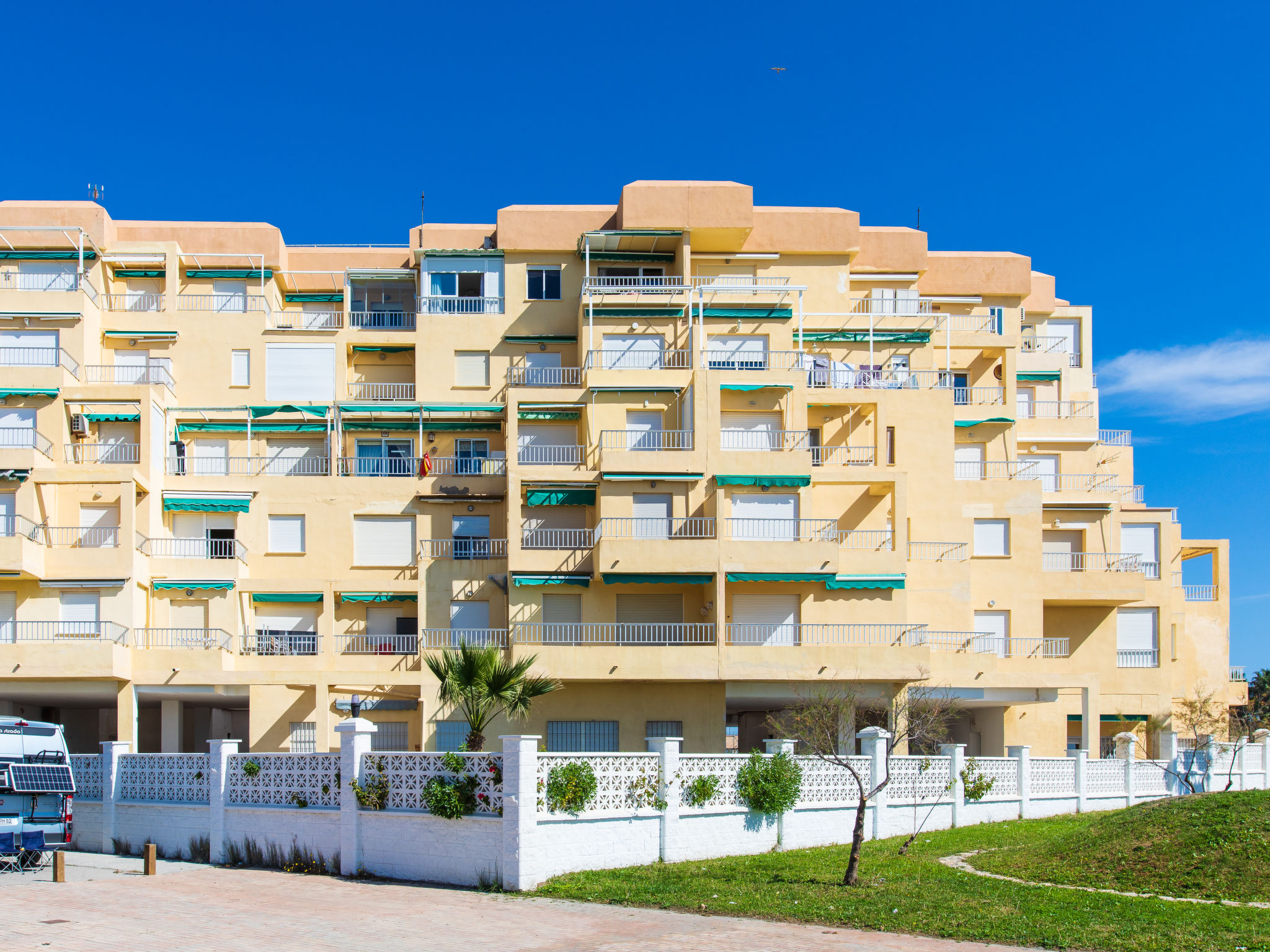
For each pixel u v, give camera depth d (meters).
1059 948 16.72
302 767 24.67
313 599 42.72
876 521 44.91
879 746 27.95
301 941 17.05
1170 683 49.25
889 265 51.81
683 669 40.06
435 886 21.77
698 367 44.25
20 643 38.00
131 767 28.33
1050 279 60.50
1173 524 55.81
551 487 43.25
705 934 17.42
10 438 42.28
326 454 48.00
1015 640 46.25
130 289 49.53
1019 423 53.62
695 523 41.97
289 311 51.91
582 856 21.98
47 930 17.84
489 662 32.75
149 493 42.38
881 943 16.94
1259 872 20.69
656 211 47.84
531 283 49.50
